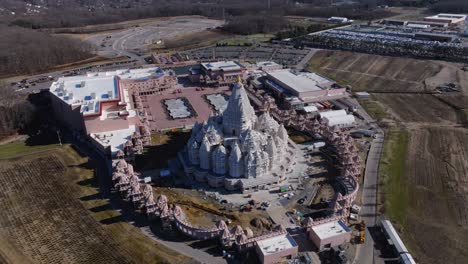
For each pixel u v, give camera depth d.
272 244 125.12
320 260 123.94
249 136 157.75
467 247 127.12
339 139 185.38
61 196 157.38
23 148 198.38
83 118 199.38
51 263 123.25
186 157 176.12
